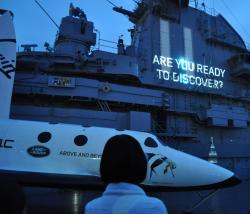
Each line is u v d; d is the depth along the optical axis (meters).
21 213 1.78
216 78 32.22
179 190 12.66
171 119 28.48
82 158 12.11
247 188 21.81
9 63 18.62
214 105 29.50
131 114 22.56
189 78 30.19
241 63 32.44
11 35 19.20
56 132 12.77
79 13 28.66
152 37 29.52
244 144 30.16
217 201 15.05
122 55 25.77
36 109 21.06
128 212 1.92
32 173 11.45
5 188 1.78
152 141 13.23
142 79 27.16
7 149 12.09
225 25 34.72
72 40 26.52
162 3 30.69
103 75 25.55
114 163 2.17
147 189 12.23
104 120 22.30
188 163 12.84
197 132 29.48
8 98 17.98
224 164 28.41
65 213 11.11
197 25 32.97
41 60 24.23
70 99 23.02
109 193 2.12
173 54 30.12
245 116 31.12
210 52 32.72
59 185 11.70
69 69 24.45
